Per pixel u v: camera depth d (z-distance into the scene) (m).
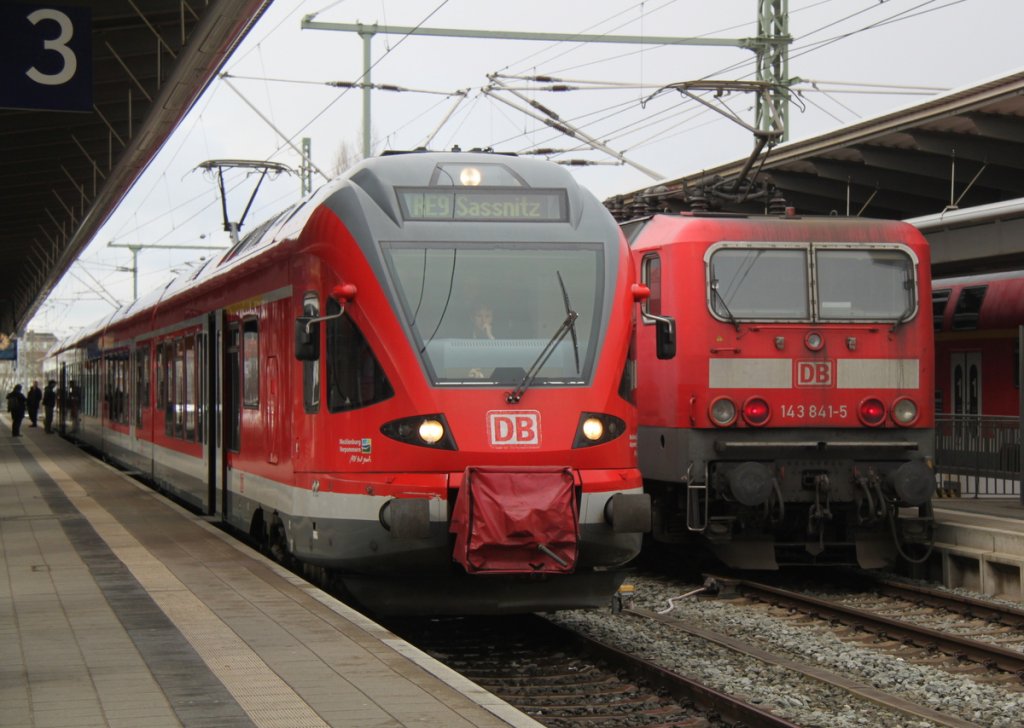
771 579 14.95
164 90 19.45
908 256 14.06
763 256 13.88
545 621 11.04
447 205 10.34
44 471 25.34
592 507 9.78
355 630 8.42
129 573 11.02
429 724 6.08
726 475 13.65
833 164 21.53
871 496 13.52
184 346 17.48
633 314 10.43
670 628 11.34
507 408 9.77
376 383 9.85
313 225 10.68
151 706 6.42
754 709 7.79
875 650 10.64
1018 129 17.61
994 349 22.73
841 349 13.84
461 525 9.48
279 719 6.17
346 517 9.88
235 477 13.80
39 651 7.75
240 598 9.69
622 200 17.92
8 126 23.36
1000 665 9.81
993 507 16.70
